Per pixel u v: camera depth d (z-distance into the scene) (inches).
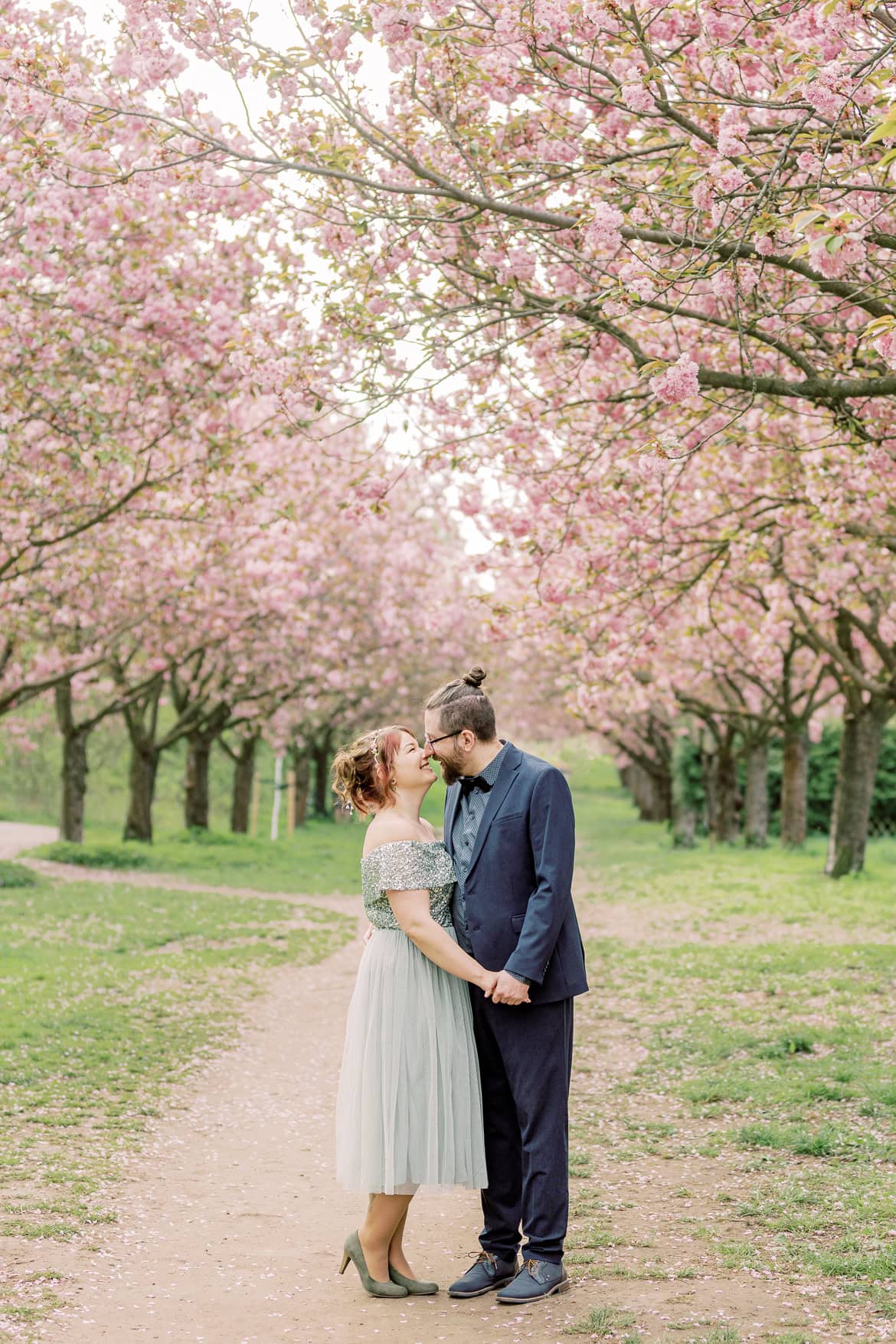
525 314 296.0
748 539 472.4
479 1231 218.5
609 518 446.3
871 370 316.2
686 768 1175.6
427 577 1088.2
